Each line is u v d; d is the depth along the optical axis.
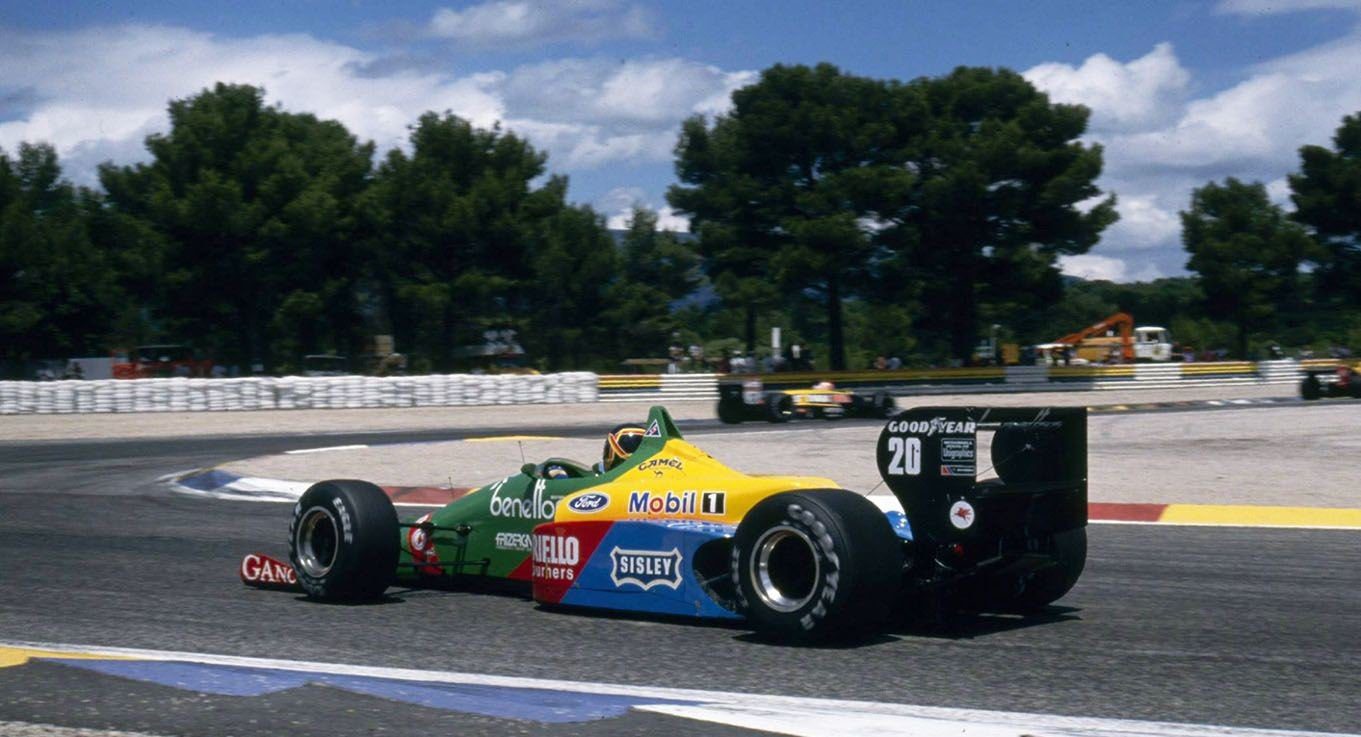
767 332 81.94
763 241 44.31
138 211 51.22
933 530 5.96
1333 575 8.05
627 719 4.46
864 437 21.11
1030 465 6.11
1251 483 13.61
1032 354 47.06
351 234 46.38
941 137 43.50
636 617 6.64
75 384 30.09
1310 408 29.80
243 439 23.14
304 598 7.43
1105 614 6.70
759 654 5.67
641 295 56.12
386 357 43.22
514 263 47.16
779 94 43.50
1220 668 5.39
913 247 43.16
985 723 4.43
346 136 55.00
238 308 45.72
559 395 34.62
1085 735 4.27
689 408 33.69
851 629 5.83
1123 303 100.44
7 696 4.86
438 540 7.56
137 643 6.11
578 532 6.61
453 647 5.92
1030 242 43.53
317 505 7.16
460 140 47.75
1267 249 57.34
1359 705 4.76
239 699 4.79
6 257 47.88
